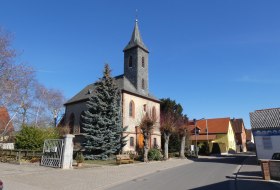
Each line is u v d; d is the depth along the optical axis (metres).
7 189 11.45
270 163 15.03
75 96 43.91
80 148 31.08
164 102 48.66
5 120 37.59
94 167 21.06
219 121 64.12
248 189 11.91
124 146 33.41
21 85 31.67
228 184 13.45
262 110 30.30
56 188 12.32
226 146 59.69
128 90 36.97
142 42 43.47
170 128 33.78
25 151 24.05
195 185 13.22
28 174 15.75
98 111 30.94
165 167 23.17
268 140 27.00
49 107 49.62
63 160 19.28
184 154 40.66
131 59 42.41
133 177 16.59
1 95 28.70
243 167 22.73
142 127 29.69
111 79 32.03
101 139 29.06
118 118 31.77
